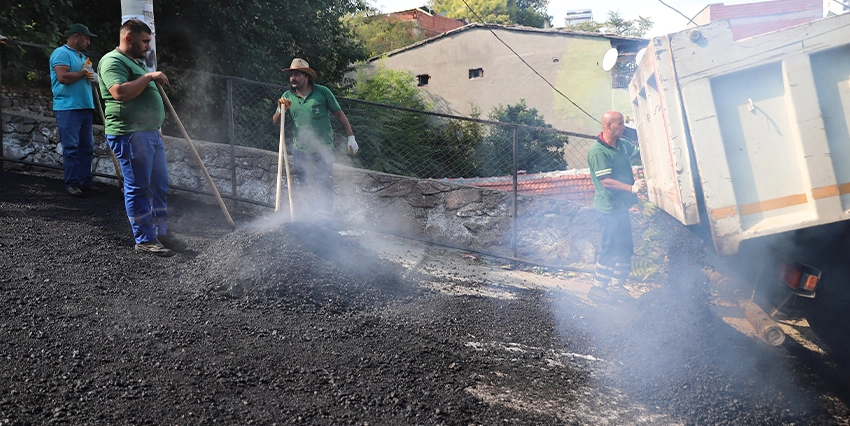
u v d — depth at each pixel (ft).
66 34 22.63
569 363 13.71
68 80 22.03
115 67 16.20
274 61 55.88
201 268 16.31
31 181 24.50
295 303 15.14
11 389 9.51
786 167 12.69
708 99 12.74
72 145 22.90
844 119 12.28
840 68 12.21
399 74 91.15
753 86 12.71
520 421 10.69
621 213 18.54
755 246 13.46
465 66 92.94
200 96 47.19
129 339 11.93
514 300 18.76
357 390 11.08
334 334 13.66
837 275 13.56
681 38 12.76
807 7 92.32
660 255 21.52
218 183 25.99
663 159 16.80
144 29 16.80
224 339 12.59
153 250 17.60
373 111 44.73
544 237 24.85
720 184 12.85
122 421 9.11
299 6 57.06
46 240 17.43
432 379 12.04
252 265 15.71
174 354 11.57
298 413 9.99
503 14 182.50
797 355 15.19
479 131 43.39
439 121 43.39
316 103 21.77
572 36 87.10
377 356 12.75
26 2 35.14
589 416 11.16
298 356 12.22
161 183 17.87
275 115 22.15
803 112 12.32
